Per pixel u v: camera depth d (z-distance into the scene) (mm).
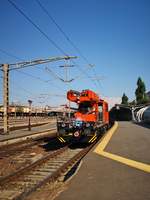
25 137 27422
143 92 89312
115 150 15367
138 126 40156
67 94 21844
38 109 89250
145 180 8898
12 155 17047
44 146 21406
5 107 29359
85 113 21297
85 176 9516
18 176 11008
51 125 50969
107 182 8719
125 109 72312
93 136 20328
